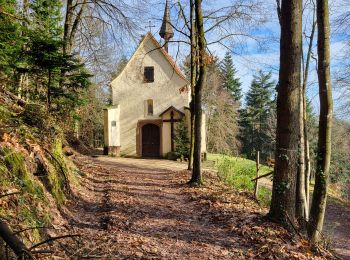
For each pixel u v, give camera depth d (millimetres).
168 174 16562
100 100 36906
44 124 8602
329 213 17859
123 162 21766
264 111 58969
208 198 9891
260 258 5492
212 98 41875
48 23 12000
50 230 5266
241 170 16766
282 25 6852
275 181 7078
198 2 12508
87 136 32875
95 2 16406
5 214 4441
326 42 8430
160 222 7344
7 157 5438
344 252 10078
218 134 42156
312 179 28141
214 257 5504
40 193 5984
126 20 16438
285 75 6852
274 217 7039
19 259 2705
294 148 6945
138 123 26781
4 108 7281
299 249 5980
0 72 9109
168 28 26516
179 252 5633
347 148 29969
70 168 10328
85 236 5785
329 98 8469
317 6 8500
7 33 8117
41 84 10797
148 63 26750
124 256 5148
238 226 6973
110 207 8086
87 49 18531
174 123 26094
